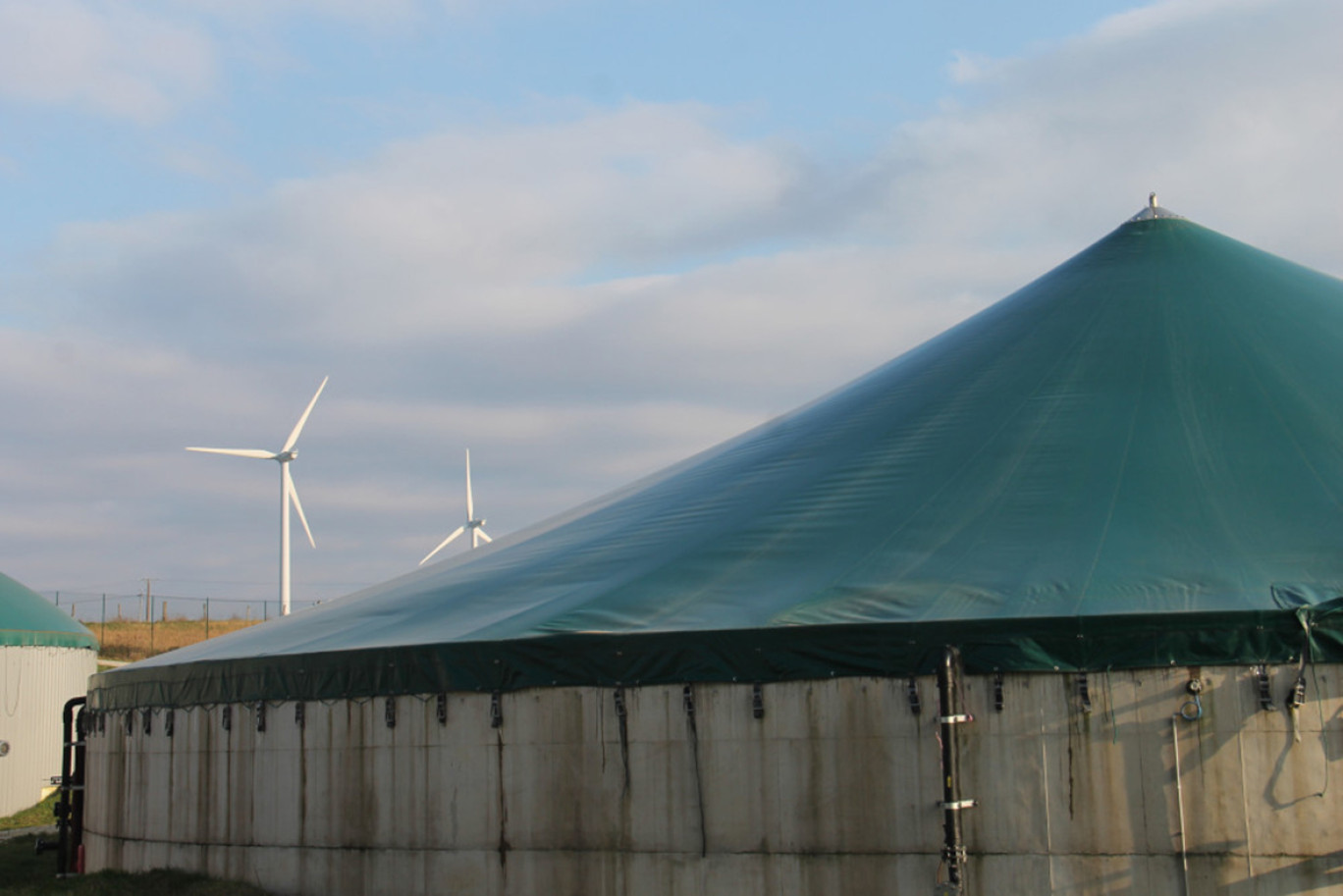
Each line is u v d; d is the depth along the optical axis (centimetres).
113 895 2025
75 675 4469
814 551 1777
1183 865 1430
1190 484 1752
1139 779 1452
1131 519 1688
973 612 1535
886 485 1917
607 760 1648
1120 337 2180
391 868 1792
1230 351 2077
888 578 1652
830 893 1527
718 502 2078
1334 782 1411
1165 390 1994
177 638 8438
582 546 2122
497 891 1700
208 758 2094
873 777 1526
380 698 1827
